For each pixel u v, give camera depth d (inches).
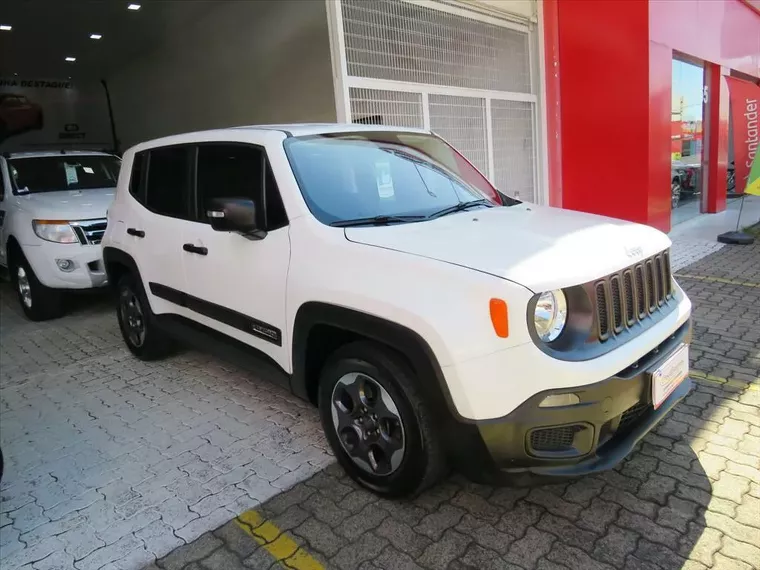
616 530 102.7
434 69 310.0
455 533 104.4
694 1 397.1
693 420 139.3
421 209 134.9
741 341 188.9
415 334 98.0
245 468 129.5
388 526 107.3
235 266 137.6
